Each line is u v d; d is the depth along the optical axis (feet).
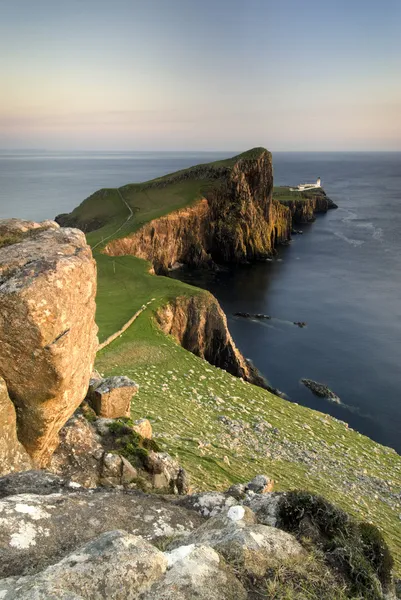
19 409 37.50
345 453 118.21
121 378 64.28
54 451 46.03
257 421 120.37
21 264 36.68
